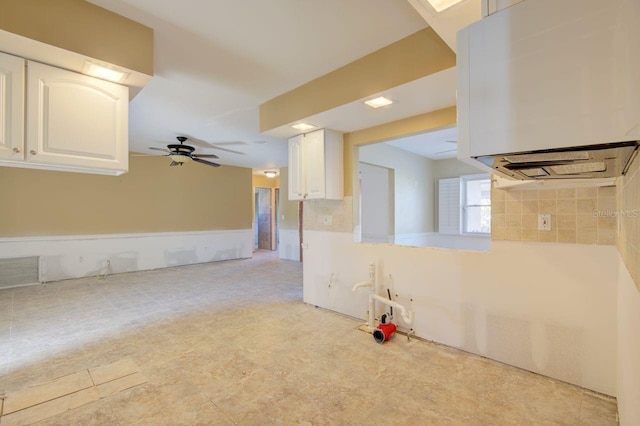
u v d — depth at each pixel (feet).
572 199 6.81
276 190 33.81
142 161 21.13
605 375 6.41
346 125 10.49
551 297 7.07
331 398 6.36
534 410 5.97
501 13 2.70
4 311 12.13
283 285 16.52
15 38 4.98
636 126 2.17
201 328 10.25
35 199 16.96
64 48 5.39
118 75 6.32
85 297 14.15
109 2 5.77
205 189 24.53
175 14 6.19
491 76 2.74
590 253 6.60
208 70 8.68
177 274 19.60
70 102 5.92
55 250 17.54
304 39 7.20
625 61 2.19
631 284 4.14
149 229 21.44
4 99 5.26
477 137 2.81
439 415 5.83
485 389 6.66
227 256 25.85
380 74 7.66
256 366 7.68
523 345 7.46
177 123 13.58
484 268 8.09
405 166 18.40
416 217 19.47
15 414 5.82
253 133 15.21
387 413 5.90
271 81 9.43
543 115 2.51
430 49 6.77
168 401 6.25
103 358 8.14
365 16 6.36
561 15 2.42
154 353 8.41
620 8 2.20
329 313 11.78
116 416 5.79
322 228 12.37
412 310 9.56
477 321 8.21
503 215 7.74
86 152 6.07
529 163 3.20
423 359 8.04
